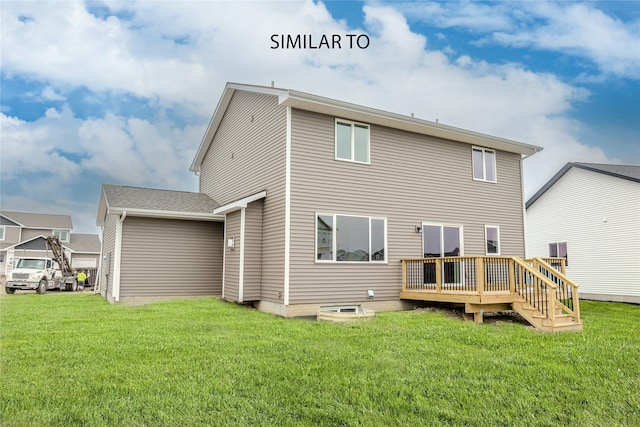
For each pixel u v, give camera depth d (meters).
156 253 13.97
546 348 7.53
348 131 12.34
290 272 10.94
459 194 14.28
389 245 12.63
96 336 8.11
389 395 5.06
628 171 18.67
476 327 9.46
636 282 17.52
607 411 4.76
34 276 21.41
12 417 4.29
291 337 8.20
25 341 7.64
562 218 20.78
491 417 4.51
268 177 12.30
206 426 4.18
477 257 10.41
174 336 8.16
